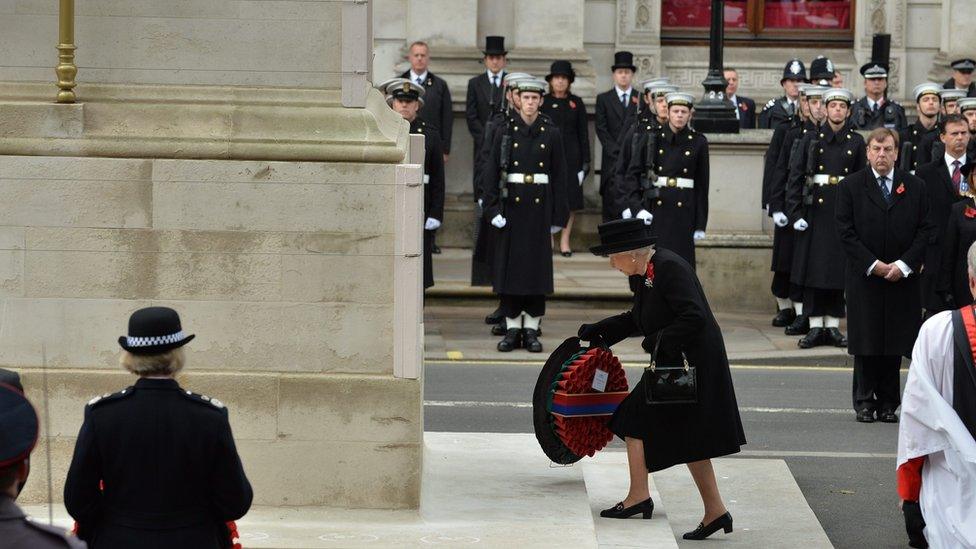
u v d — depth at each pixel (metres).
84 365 28.05
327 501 28.06
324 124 27.91
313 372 28.09
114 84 28.23
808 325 55.47
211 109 27.92
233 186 27.75
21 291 27.89
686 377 28.48
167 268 27.88
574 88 74.00
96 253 27.81
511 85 52.78
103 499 19.08
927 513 24.44
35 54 28.22
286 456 27.98
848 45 79.88
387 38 74.50
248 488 19.30
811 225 53.53
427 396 43.62
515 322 52.06
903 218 40.75
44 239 27.80
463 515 28.77
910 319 40.75
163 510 18.83
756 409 43.03
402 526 27.45
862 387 41.56
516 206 51.53
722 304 60.50
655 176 53.34
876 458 37.25
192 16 28.14
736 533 30.36
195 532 18.98
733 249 60.16
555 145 52.22
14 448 14.41
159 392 19.02
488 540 26.66
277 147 27.69
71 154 27.67
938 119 59.28
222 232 27.83
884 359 41.44
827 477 35.34
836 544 29.88
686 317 28.44
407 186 27.70
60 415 27.86
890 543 29.98
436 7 73.62
